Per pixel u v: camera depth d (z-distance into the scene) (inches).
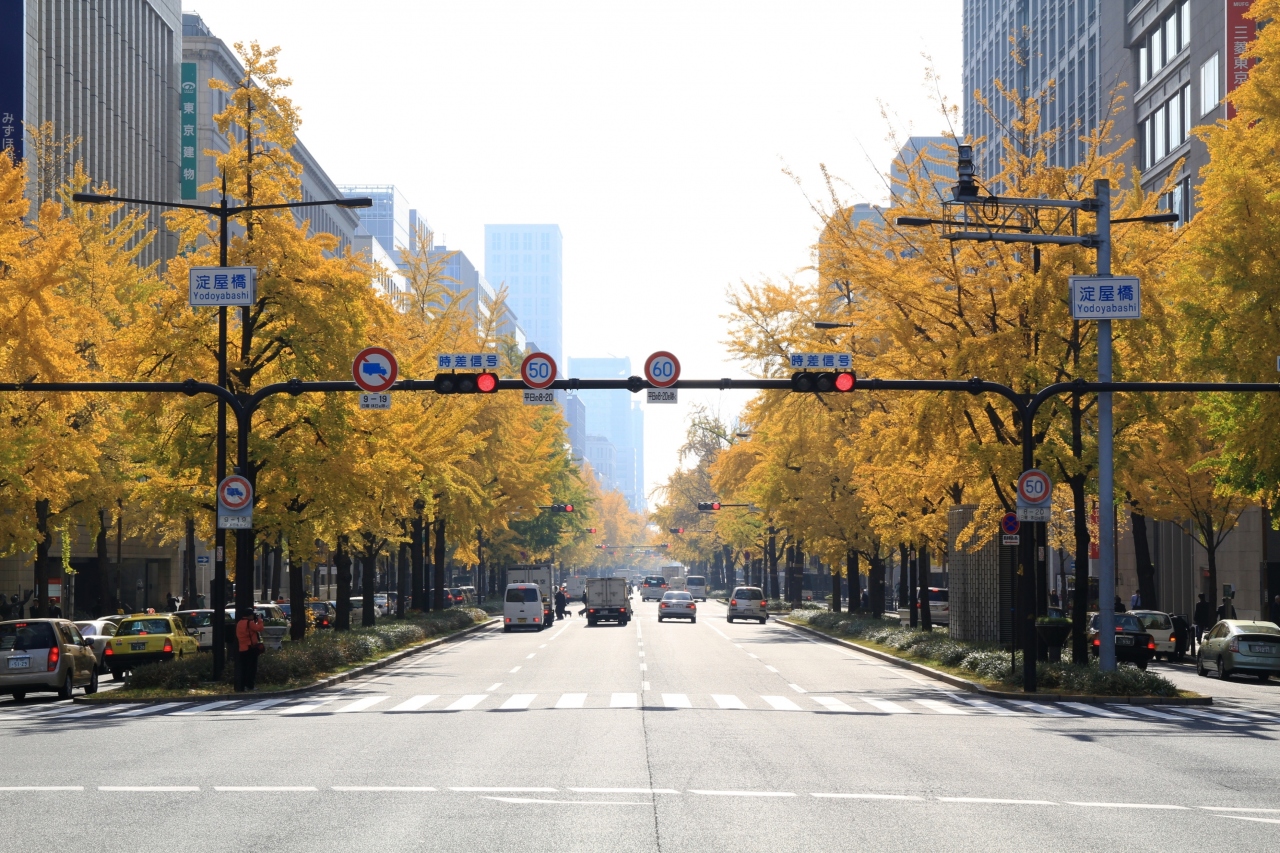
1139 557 1777.8
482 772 550.9
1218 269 1127.6
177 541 2388.0
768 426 1999.3
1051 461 1075.9
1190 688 1168.8
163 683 1078.4
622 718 801.6
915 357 1162.6
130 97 2987.2
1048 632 1213.7
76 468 1371.8
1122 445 1121.4
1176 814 452.4
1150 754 629.0
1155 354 1097.4
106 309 1530.5
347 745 657.6
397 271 2032.5
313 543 1228.5
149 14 3129.9
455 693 1023.0
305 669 1157.1
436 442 1398.9
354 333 1181.7
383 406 1067.3
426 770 558.3
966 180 1003.3
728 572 5679.1
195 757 608.7
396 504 1600.6
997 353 1087.0
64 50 2573.8
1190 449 1115.9
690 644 1865.2
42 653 1032.2
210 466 1174.3
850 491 1978.3
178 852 376.5
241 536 1095.6
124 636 1330.0
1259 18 1197.7
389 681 1174.3
